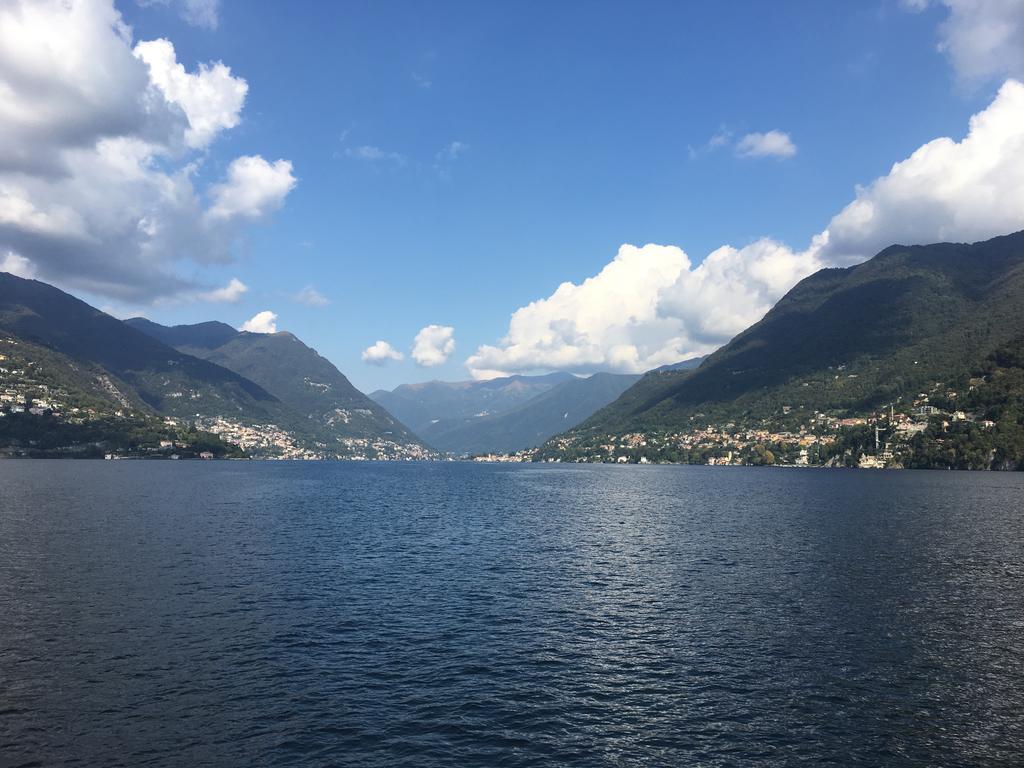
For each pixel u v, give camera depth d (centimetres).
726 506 10950
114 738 2297
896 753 2300
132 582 4516
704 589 4603
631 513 9831
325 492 13788
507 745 2317
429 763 2180
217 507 9769
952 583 4788
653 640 3459
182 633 3431
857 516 9275
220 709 2547
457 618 3834
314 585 4581
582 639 3466
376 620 3762
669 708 2636
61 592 4188
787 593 4478
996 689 2836
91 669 2909
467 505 11188
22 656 3044
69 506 9162
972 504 11044
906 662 3150
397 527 7906
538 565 5459
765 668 3067
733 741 2370
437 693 2748
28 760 2134
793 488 15450
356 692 2738
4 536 6359
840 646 3375
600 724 2494
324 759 2188
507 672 2991
